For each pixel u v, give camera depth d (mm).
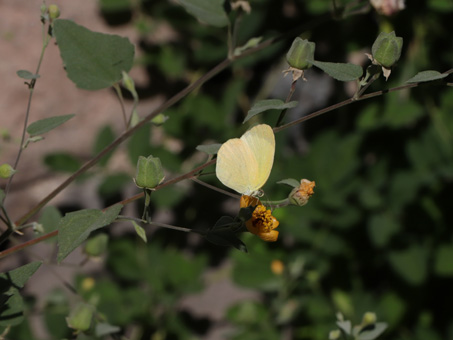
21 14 870
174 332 920
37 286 939
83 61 652
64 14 889
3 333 633
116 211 605
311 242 901
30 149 914
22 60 883
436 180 881
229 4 704
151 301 907
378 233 868
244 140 610
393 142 942
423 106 920
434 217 885
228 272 932
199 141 931
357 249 917
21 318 630
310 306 906
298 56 629
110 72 656
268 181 881
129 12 921
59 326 805
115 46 654
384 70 622
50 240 708
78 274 892
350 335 721
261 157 607
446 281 926
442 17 933
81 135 951
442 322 918
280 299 903
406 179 886
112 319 886
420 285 913
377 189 912
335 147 897
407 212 889
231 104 944
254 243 895
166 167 914
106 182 897
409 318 916
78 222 603
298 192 620
